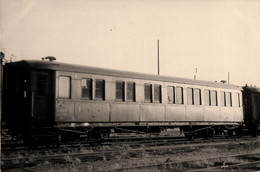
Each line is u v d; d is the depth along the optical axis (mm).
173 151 15602
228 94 24047
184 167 11375
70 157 12742
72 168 10789
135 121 17781
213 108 22547
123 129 17578
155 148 16016
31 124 14414
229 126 24594
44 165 11328
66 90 15188
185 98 20641
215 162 12555
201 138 23016
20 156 12742
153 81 18922
